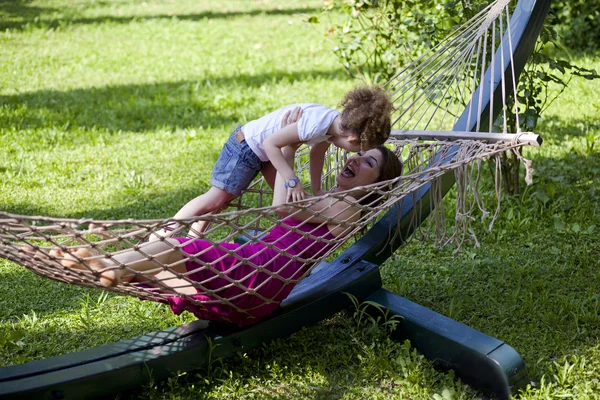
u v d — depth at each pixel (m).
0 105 9.65
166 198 6.77
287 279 3.96
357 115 3.93
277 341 4.30
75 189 7.00
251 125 4.45
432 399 3.88
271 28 15.20
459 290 5.07
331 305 4.40
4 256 3.39
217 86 10.59
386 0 7.84
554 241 5.68
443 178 4.75
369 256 4.70
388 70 8.16
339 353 4.30
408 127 8.52
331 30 8.51
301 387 4.03
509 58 5.04
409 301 4.40
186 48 13.54
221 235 6.02
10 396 3.50
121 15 17.62
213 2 19.62
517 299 4.87
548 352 4.23
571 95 9.14
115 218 6.35
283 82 10.67
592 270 5.20
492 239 5.79
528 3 5.10
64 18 17.06
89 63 12.34
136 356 3.85
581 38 11.11
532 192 6.50
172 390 3.93
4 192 6.86
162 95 10.19
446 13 6.87
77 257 3.39
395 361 4.14
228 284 3.87
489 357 3.84
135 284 3.81
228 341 4.06
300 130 4.06
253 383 4.05
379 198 4.09
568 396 3.77
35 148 8.12
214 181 4.52
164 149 8.11
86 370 3.71
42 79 11.27
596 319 4.50
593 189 6.39
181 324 4.62
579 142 7.53
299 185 4.08
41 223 6.11
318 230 4.18
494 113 5.08
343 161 5.13
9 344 4.44
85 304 4.87
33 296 5.08
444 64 5.49
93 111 9.51
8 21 16.53
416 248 5.72
